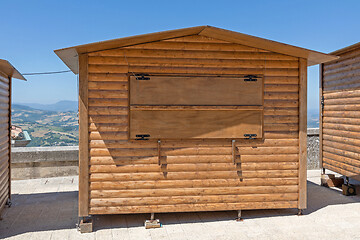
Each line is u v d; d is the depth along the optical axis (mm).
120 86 5703
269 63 6113
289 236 5320
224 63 5961
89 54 5625
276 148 6168
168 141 5871
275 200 6203
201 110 5902
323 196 7793
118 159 5730
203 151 5957
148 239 5223
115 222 6020
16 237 5289
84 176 5637
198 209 5969
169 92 5797
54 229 5672
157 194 5848
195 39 5875
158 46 5785
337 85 8438
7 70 6223
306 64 6199
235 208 6066
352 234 5395
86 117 5609
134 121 5738
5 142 6840
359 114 7508
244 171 6086
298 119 6230
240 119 6023
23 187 8609
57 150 9586
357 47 7547
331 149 8695
